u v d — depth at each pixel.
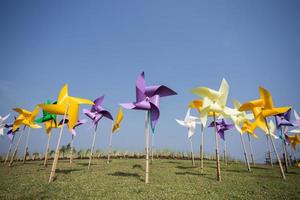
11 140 15.14
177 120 12.92
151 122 7.54
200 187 6.38
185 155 20.34
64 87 7.84
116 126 14.73
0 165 12.59
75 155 20.02
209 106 7.91
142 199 5.01
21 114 12.78
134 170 9.91
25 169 10.25
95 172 9.11
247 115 11.63
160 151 20.56
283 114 11.10
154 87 7.43
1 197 5.12
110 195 5.32
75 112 7.76
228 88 7.96
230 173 9.62
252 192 5.89
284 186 6.75
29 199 4.99
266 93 8.53
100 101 11.29
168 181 7.25
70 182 6.82
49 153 19.64
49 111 7.43
